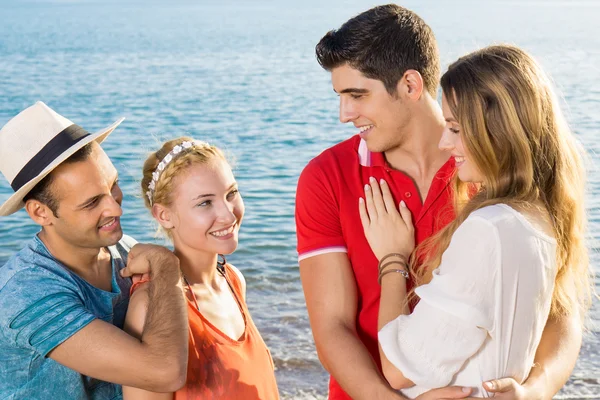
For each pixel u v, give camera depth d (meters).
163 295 2.12
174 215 2.28
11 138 2.20
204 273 2.36
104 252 2.42
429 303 1.91
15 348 2.13
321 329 2.38
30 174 2.15
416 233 2.42
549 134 2.00
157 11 79.12
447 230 2.09
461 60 2.05
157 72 22.84
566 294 2.22
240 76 21.61
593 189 8.48
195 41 34.53
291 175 10.53
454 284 1.89
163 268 2.19
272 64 24.64
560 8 60.78
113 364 2.04
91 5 113.50
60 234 2.20
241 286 2.57
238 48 30.58
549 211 2.02
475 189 2.38
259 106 16.47
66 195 2.13
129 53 28.94
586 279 2.32
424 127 2.39
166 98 17.73
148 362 2.01
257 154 11.88
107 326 2.10
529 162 1.96
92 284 2.31
